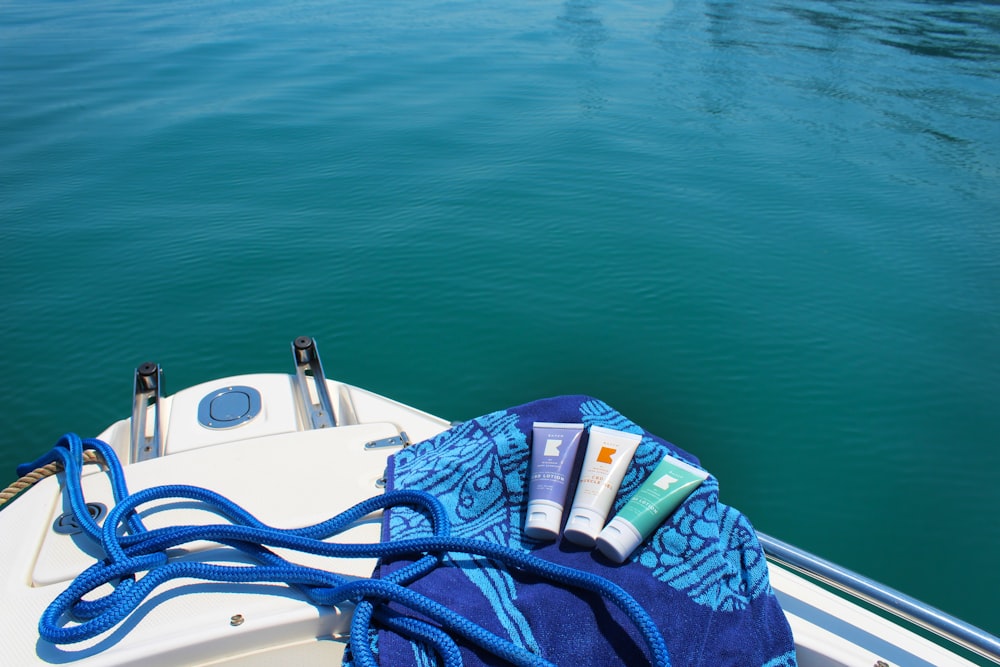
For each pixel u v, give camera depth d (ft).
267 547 5.30
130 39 40.70
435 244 18.38
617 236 18.90
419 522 5.32
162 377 8.31
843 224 19.80
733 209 20.56
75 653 4.45
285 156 23.81
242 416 7.14
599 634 4.54
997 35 40.55
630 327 15.46
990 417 13.19
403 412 8.12
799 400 13.57
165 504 5.63
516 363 14.39
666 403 13.48
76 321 15.44
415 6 50.31
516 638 4.51
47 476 6.00
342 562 5.24
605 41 39.65
